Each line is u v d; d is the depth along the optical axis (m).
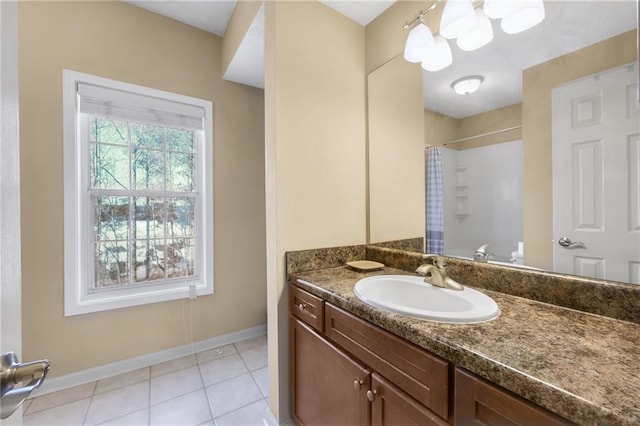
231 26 2.12
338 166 1.65
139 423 1.50
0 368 0.43
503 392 0.58
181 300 2.22
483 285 1.14
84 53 1.85
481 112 1.20
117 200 2.02
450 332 0.73
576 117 0.91
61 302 1.78
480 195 1.21
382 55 1.67
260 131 2.61
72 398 1.68
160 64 2.13
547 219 0.98
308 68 1.52
